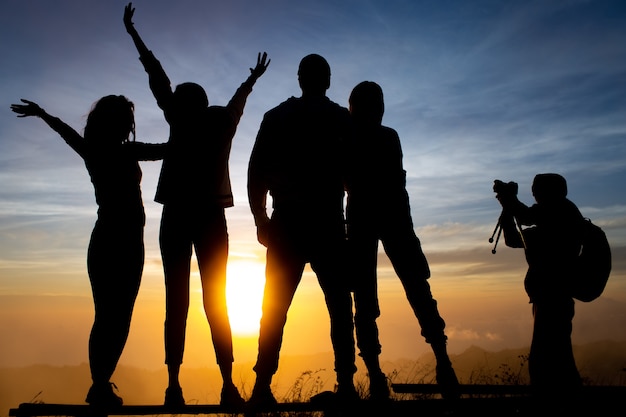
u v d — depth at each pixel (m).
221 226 4.73
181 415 4.36
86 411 4.11
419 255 4.79
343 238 4.41
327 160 4.40
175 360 4.47
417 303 4.68
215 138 4.73
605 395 3.96
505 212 4.88
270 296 4.29
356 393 4.26
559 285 4.41
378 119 5.05
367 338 4.69
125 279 4.40
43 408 4.12
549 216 4.59
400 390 4.64
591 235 4.43
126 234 4.45
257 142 4.48
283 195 4.33
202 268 4.65
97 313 4.35
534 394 4.19
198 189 4.66
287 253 4.27
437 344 4.58
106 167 4.52
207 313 4.59
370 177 4.83
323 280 4.38
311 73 4.57
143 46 4.82
